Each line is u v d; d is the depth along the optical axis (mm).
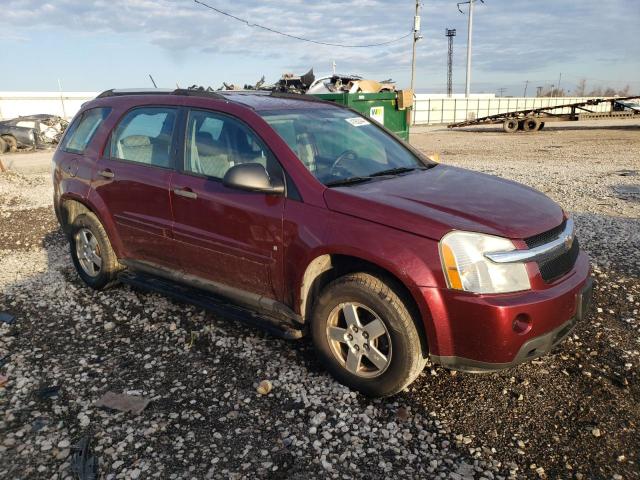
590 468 2686
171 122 4312
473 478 2648
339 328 3365
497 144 20984
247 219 3639
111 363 3838
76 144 5215
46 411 3266
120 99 4938
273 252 3539
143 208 4387
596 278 5129
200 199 3918
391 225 3070
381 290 3102
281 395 3373
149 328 4367
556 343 3131
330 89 12711
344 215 3238
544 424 3031
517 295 2902
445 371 3596
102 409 3273
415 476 2670
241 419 3148
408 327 3045
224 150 3914
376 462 2773
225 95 4297
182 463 2789
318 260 3381
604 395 3279
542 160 14922
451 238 2912
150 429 3064
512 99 56969
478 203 3268
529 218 3164
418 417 3131
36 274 5832
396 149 4410
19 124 23500
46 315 4691
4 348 4098
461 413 3156
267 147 3668
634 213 7812
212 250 3922
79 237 5188
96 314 4676
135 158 4539
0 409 3287
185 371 3697
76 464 2785
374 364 3238
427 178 3791
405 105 12641
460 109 53375
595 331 4078
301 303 3486
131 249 4664
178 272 4312
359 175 3748
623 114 27719
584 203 8609
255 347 3994
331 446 2898
